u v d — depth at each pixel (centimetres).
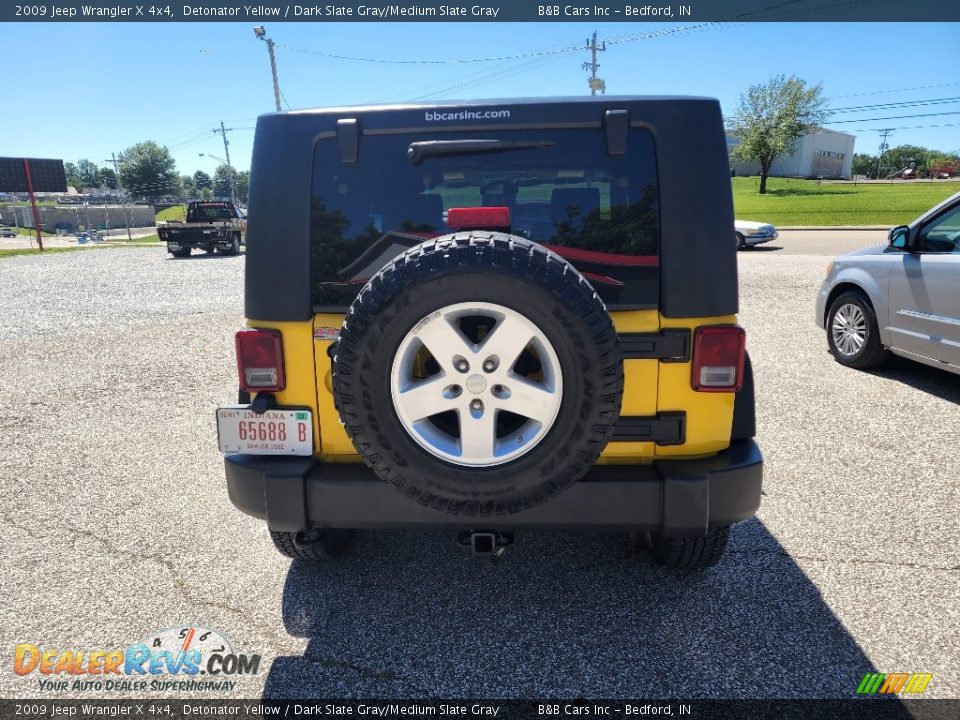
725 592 294
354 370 213
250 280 251
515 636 267
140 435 499
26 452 465
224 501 390
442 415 231
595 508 242
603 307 208
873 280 607
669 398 243
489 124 241
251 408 253
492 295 204
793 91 5250
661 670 246
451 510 224
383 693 238
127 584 305
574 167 241
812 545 332
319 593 298
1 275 1577
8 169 3912
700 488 237
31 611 286
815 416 514
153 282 1418
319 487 247
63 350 769
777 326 836
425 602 290
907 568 311
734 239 241
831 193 5194
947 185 5981
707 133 238
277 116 248
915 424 495
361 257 246
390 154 245
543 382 216
